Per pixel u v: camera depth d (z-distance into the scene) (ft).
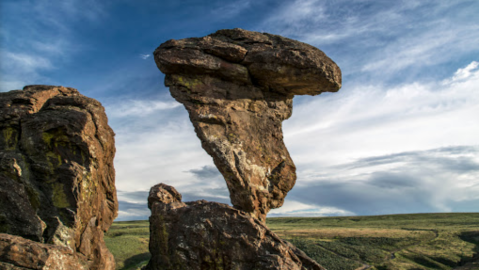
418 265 182.19
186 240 63.77
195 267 62.18
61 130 65.46
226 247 61.62
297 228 359.46
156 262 66.90
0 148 65.51
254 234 61.62
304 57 71.61
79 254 63.82
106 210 73.56
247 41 74.79
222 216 63.41
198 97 73.00
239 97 76.18
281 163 75.97
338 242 236.84
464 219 372.17
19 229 61.26
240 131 73.92
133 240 195.83
